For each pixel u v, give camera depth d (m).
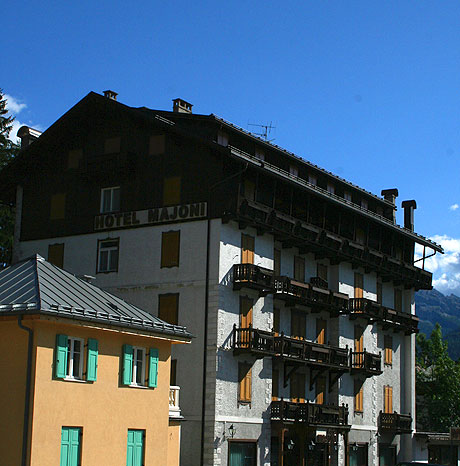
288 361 47.50
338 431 50.62
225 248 44.53
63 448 30.14
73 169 50.38
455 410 72.69
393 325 58.81
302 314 50.62
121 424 32.84
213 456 41.97
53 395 29.83
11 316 29.36
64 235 49.66
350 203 54.16
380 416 57.41
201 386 43.06
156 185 46.94
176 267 45.22
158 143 47.41
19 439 28.98
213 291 43.78
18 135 56.47
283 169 52.50
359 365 54.22
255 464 45.00
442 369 74.56
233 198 44.56
